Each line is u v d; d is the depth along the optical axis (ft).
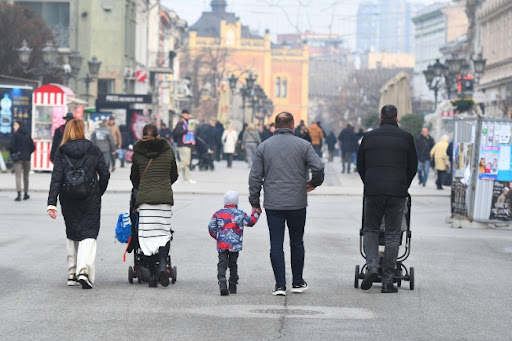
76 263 95.40
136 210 95.66
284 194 90.27
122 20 479.82
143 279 96.43
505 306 86.89
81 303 84.79
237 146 463.42
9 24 383.86
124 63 488.44
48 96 287.48
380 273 96.32
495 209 161.48
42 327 73.97
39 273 102.68
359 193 237.66
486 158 160.76
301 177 91.04
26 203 190.60
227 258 90.48
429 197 240.12
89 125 302.66
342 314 81.30
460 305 86.99
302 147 90.94
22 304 83.97
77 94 474.49
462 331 75.00
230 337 71.10
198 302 86.12
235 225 90.12
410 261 118.32
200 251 122.93
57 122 288.10
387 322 78.02
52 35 398.83
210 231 90.79
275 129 92.43
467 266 114.52
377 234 94.43
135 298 87.71
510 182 161.17
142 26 553.23
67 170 93.35
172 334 71.92
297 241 92.27
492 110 556.51
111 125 320.70
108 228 148.77
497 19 566.36
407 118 406.41
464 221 163.02
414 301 88.63
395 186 92.38
